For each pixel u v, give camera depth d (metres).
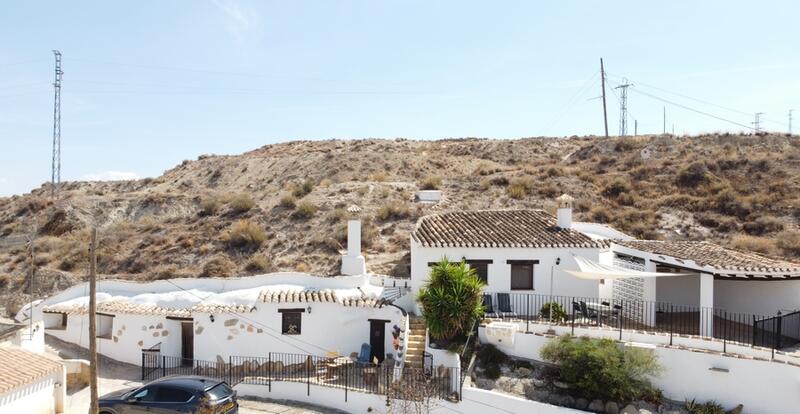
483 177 47.28
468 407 16.47
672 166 45.53
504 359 18.47
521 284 22.95
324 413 17.31
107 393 17.69
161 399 15.05
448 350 18.66
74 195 53.03
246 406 17.92
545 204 40.22
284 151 70.88
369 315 21.95
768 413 14.95
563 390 16.56
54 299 24.97
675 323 20.52
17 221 45.62
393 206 38.09
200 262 32.41
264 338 21.55
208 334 21.52
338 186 44.94
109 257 34.34
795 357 15.45
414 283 22.84
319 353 21.69
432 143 74.50
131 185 68.06
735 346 16.19
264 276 23.69
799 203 34.97
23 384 15.62
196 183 63.44
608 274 18.52
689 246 21.73
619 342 17.27
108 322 23.75
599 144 56.28
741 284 21.03
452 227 24.95
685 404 15.82
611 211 38.19
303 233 35.22
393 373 18.06
